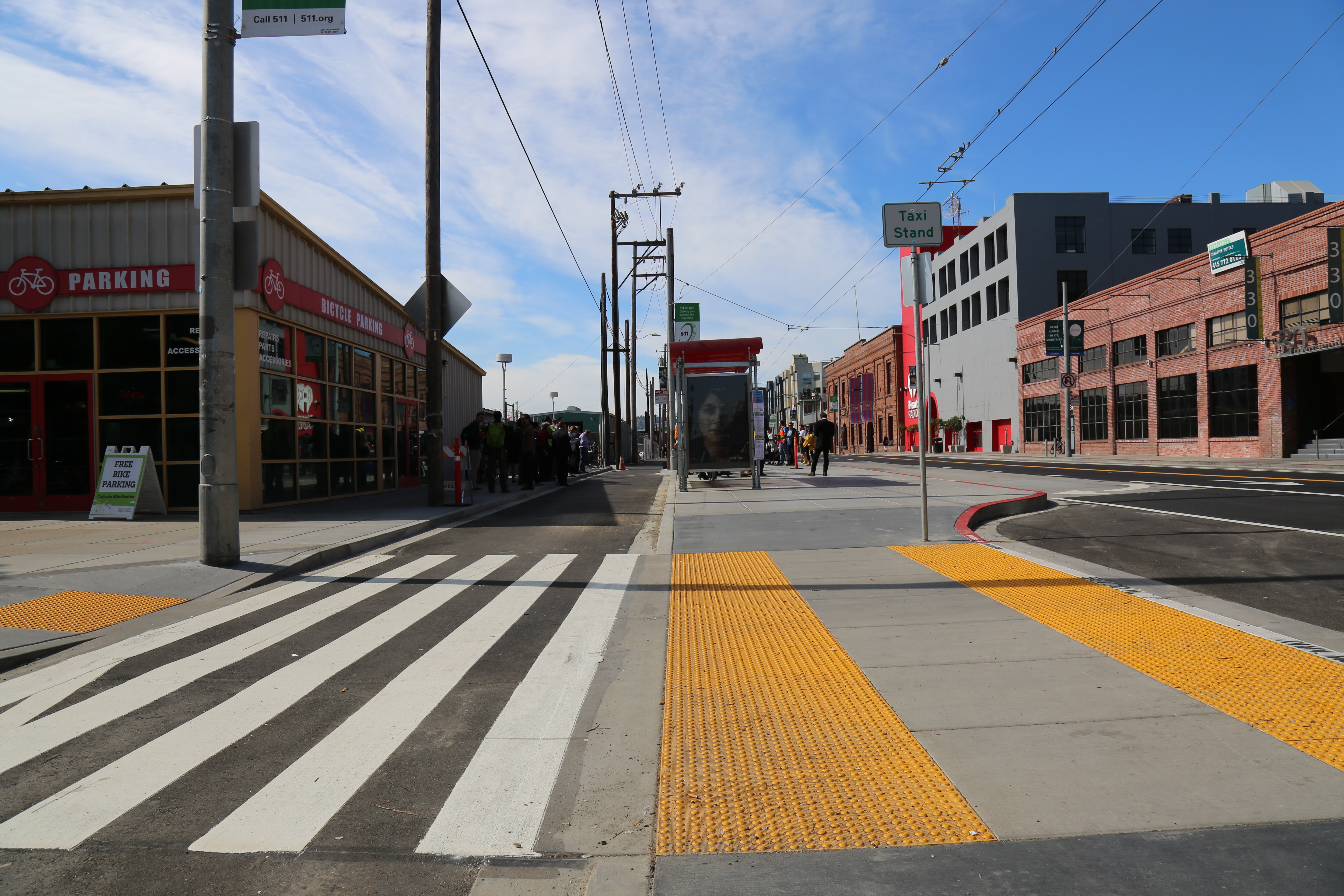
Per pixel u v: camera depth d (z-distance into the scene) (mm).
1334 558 7480
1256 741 3445
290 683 4680
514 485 22562
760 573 7652
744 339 18484
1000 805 2980
